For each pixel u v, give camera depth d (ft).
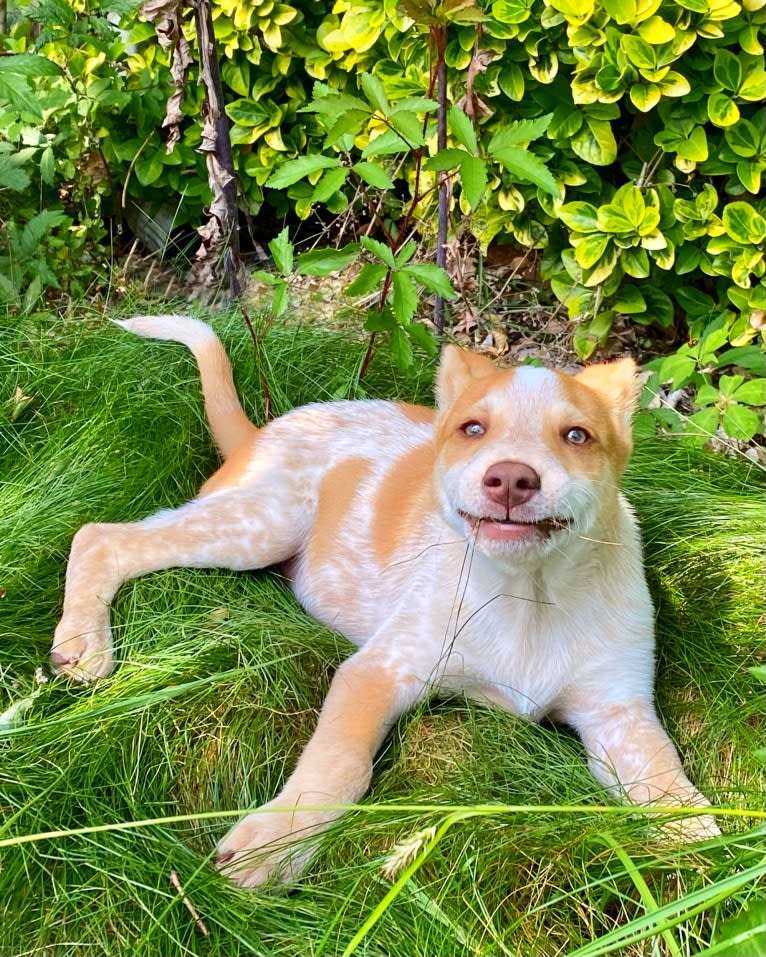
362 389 3.24
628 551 2.28
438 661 2.20
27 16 3.64
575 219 3.40
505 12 3.30
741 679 2.33
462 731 2.16
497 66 3.44
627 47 3.16
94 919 1.74
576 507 1.97
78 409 2.97
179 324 2.97
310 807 1.72
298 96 4.04
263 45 3.98
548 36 3.36
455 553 2.23
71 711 2.10
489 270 4.10
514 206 3.57
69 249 3.76
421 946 1.71
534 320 3.92
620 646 2.21
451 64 3.49
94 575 2.38
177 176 4.05
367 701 2.12
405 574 2.40
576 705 2.25
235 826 1.90
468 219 3.76
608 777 2.14
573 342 3.70
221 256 3.67
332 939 1.73
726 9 3.13
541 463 1.93
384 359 3.41
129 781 1.97
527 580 2.12
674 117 3.36
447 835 1.87
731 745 2.19
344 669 2.19
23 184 3.45
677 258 3.48
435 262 3.72
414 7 2.92
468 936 1.73
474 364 2.36
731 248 3.35
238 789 2.06
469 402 2.16
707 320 3.55
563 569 2.12
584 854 1.84
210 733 2.09
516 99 3.45
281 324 3.52
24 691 2.17
